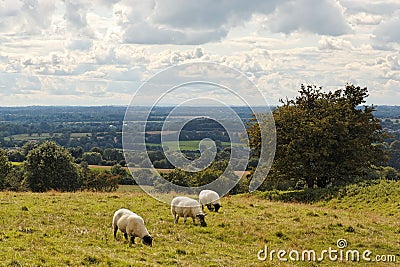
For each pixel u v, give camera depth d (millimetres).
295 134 37938
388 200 28344
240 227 19812
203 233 18875
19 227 16453
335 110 40469
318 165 38031
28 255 13039
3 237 14781
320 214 23766
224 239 18391
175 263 14312
